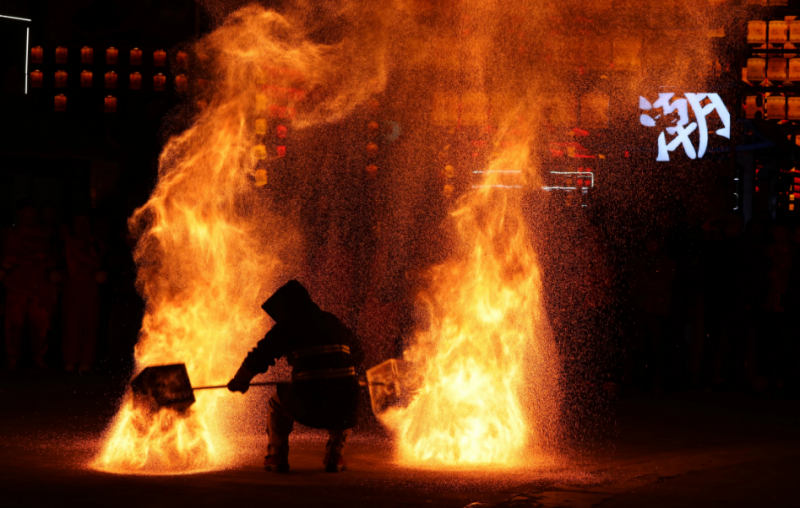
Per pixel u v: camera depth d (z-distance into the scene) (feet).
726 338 38.32
